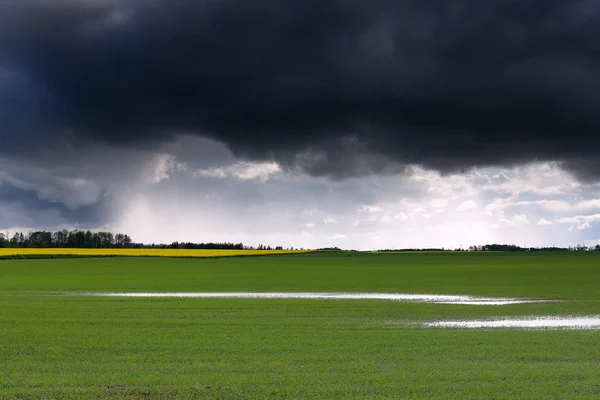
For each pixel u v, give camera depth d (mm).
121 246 179875
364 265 92312
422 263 100438
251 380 13734
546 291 42219
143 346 18172
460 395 12594
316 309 29281
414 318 25812
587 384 13383
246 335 20328
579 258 119125
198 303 32375
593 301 34469
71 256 104812
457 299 36344
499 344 18375
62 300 34344
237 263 96312
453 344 18391
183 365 15477
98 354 17000
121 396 12578
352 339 19406
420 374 14312
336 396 12539
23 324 23344
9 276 61312
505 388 13078
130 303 32312
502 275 63906
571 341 18922
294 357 16438
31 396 12570
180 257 113438
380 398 12367
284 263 98125
